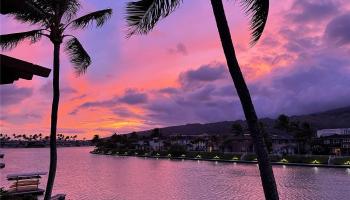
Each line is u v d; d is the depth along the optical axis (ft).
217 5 29.45
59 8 62.13
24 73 22.21
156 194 177.78
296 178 248.73
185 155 558.97
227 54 29.07
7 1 23.30
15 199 68.49
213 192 185.78
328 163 353.72
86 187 201.87
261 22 30.12
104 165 413.80
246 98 28.55
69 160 533.14
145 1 31.19
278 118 529.86
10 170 306.35
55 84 64.03
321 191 186.70
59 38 63.10
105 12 64.18
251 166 379.55
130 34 31.86
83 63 67.21
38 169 332.80
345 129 580.30
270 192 27.43
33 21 60.03
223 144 569.64
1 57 20.44
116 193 179.11
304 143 500.74
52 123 63.87
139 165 411.95
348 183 217.97
